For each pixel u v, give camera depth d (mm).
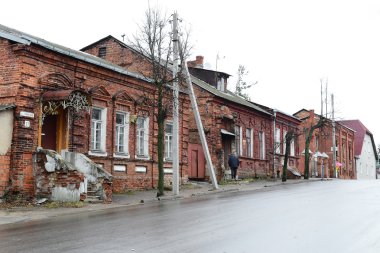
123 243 9508
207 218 13312
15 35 18125
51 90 19406
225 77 39906
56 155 18422
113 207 17641
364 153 78938
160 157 22156
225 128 34750
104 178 19375
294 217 13312
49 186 18453
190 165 31656
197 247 9031
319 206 16266
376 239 9789
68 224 12617
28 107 18391
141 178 25000
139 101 24812
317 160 55938
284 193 23031
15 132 18094
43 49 18938
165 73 22453
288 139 38031
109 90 22906
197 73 38844
